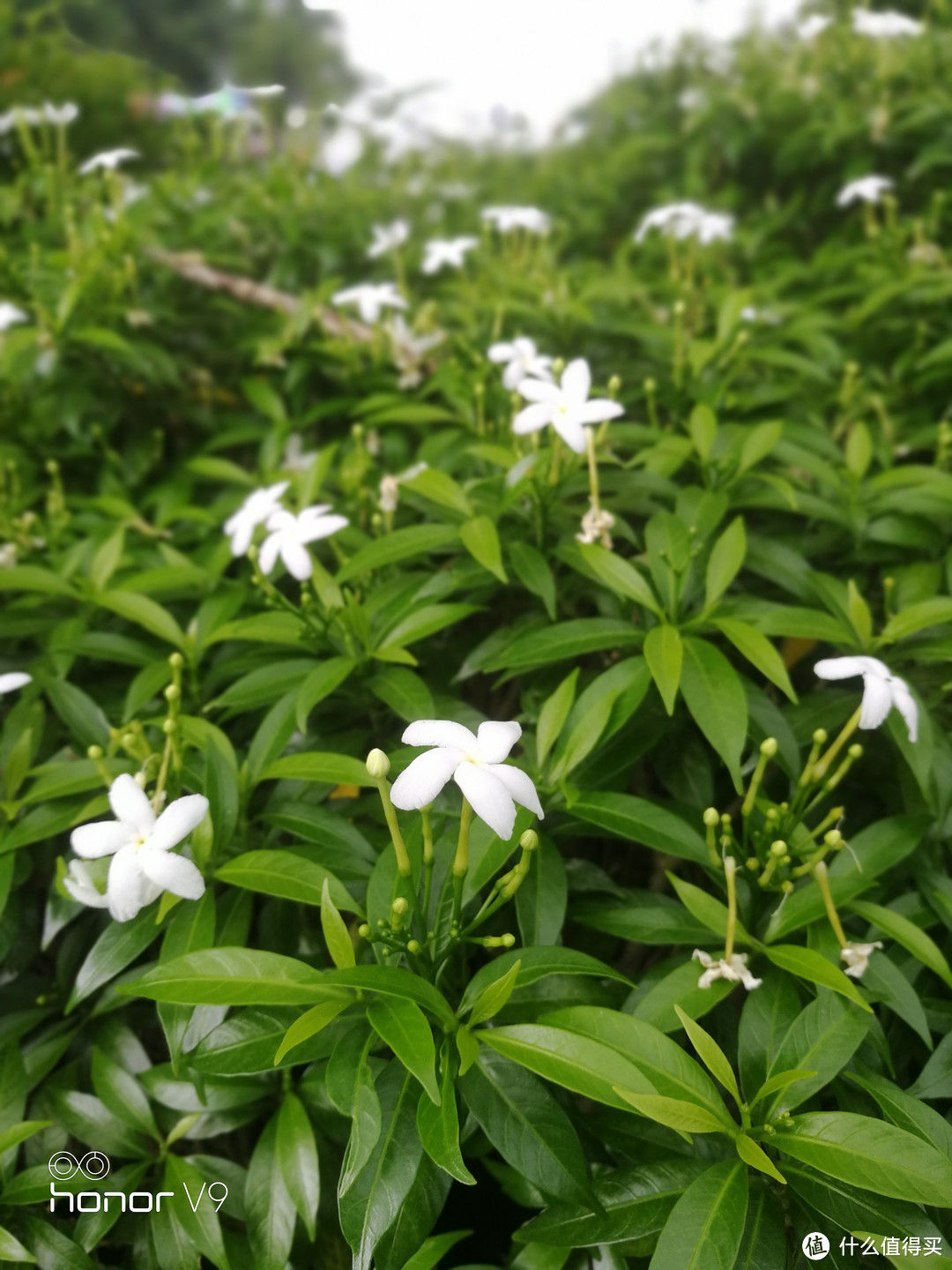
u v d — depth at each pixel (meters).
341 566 0.39
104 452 0.60
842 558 0.42
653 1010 0.27
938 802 0.32
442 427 0.56
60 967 0.33
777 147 0.88
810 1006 0.26
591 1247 0.27
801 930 0.29
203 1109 0.29
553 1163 0.24
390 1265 0.23
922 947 0.28
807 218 0.86
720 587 0.34
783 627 0.33
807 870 0.28
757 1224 0.24
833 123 0.82
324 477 0.45
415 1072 0.23
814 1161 0.23
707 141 0.91
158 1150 0.30
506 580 0.33
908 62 0.84
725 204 0.86
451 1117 0.23
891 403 0.57
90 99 0.93
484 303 0.62
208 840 0.29
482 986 0.26
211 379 0.65
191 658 0.37
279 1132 0.28
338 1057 0.24
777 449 0.41
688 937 0.29
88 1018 0.32
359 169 0.96
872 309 0.60
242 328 0.69
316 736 0.36
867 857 0.30
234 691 0.34
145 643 0.39
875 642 0.33
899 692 0.28
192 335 0.66
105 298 0.60
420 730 0.26
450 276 0.78
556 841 0.37
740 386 0.54
